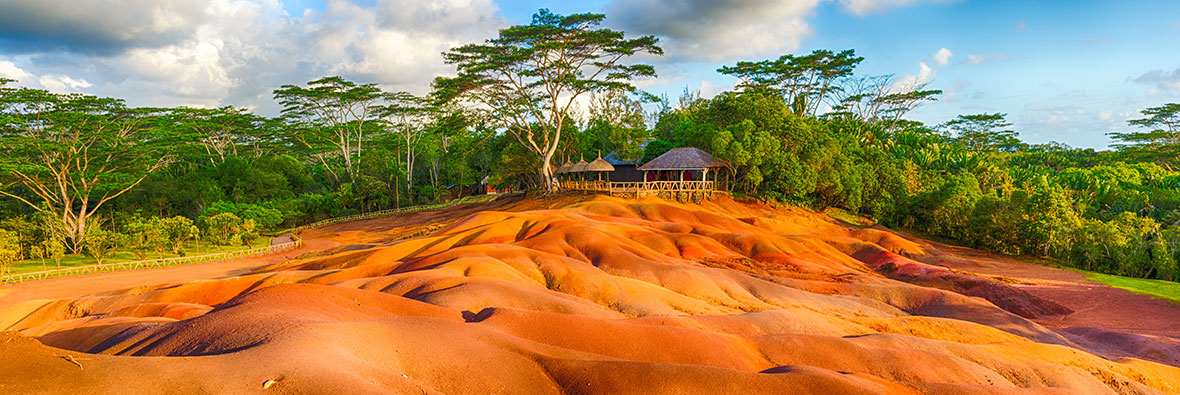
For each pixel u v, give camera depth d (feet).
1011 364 54.03
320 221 211.82
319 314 43.93
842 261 115.75
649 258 98.02
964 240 156.04
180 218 141.38
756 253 111.96
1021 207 140.77
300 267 101.65
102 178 159.84
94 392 24.03
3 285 96.22
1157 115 301.22
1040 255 137.08
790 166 164.86
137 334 41.55
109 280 99.86
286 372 29.07
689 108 292.40
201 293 76.18
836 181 165.48
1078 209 164.66
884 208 173.88
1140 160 287.07
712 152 180.75
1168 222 155.53
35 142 144.87
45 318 69.87
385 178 253.24
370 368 33.30
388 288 69.51
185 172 239.50
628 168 209.36
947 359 51.93
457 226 131.44
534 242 102.42
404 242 111.14
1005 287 96.07
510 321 49.44
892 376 48.93
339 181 274.57
